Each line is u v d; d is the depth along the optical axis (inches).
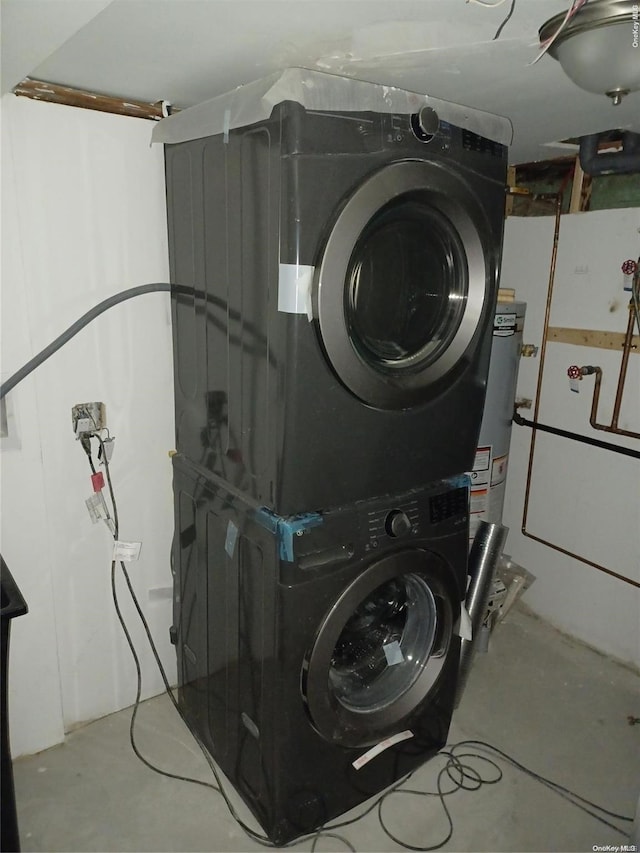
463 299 56.7
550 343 94.7
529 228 95.5
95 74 54.7
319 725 57.0
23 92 57.0
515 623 101.5
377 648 67.3
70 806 65.7
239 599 59.1
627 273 81.3
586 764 73.1
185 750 73.6
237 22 41.7
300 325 46.7
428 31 42.9
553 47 41.7
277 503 51.6
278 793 58.2
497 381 87.9
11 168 57.4
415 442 57.6
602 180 84.1
